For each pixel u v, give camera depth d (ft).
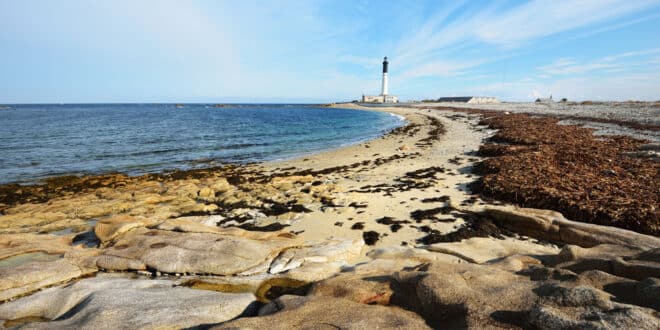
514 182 37.63
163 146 92.99
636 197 30.01
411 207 34.50
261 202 38.50
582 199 30.22
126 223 27.32
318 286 16.60
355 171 54.90
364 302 14.67
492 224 28.63
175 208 37.32
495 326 11.28
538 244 24.77
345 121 201.36
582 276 13.64
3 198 43.93
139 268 21.80
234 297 17.37
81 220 34.55
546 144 65.92
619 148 57.31
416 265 18.75
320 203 37.14
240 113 333.83
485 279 14.74
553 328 10.32
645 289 11.78
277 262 21.97
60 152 81.82
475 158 60.95
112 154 79.56
